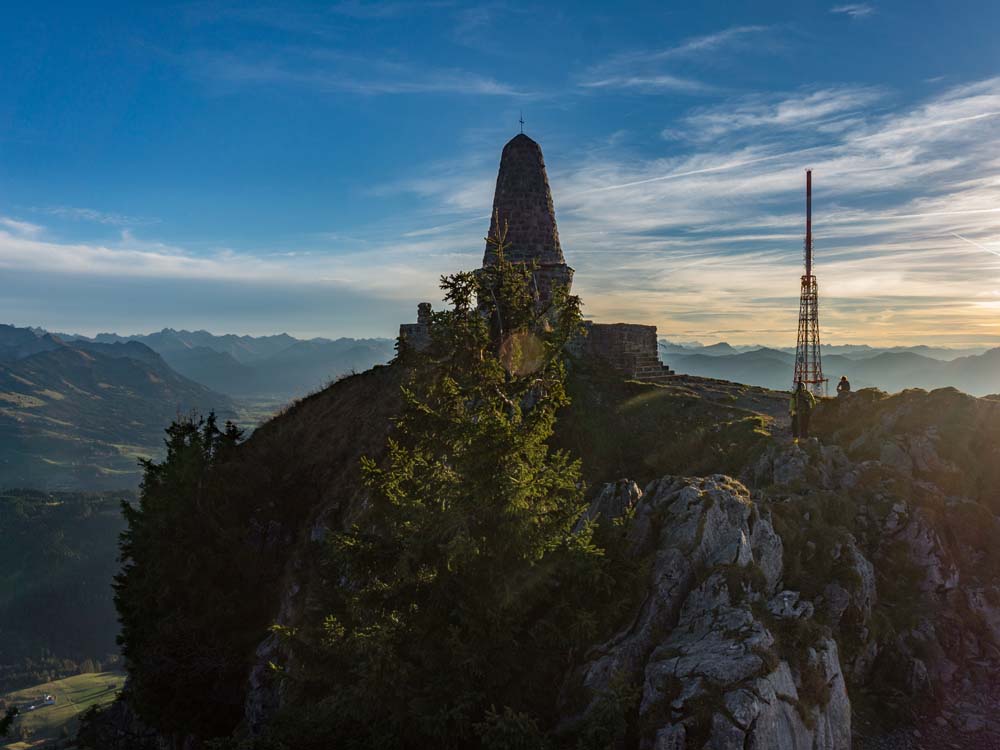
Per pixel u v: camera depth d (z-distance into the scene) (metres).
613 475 36.88
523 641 18.64
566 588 19.11
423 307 22.59
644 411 41.09
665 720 15.39
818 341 47.03
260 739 17.86
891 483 26.47
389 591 18.81
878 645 20.86
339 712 17.89
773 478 29.83
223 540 34.97
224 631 32.59
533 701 17.58
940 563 23.41
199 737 30.91
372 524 29.27
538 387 21.67
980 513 25.11
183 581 33.88
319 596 23.50
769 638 17.08
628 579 19.09
